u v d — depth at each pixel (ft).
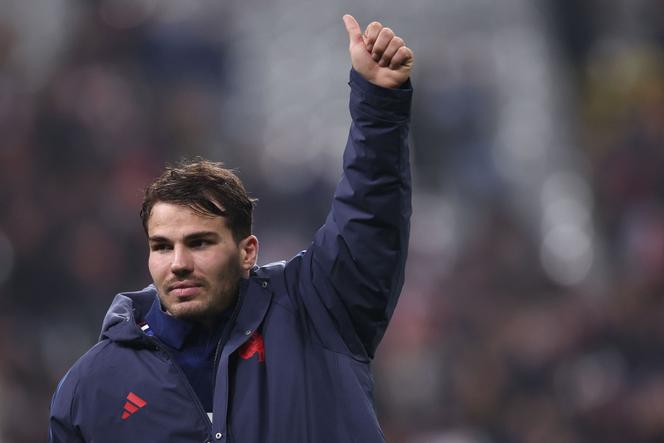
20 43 151.53
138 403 35.58
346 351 37.04
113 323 36.63
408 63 36.60
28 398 110.83
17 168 135.23
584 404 125.49
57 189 134.92
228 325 36.09
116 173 139.03
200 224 35.17
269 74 175.32
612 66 164.14
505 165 159.12
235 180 36.32
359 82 36.70
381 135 36.42
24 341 120.06
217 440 35.04
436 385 127.95
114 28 152.76
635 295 133.90
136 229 133.90
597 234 149.48
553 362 129.39
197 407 35.47
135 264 132.36
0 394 106.83
